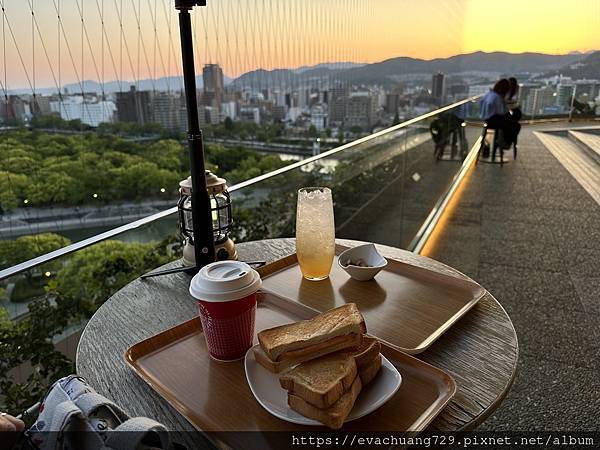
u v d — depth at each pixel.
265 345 0.67
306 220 1.00
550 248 3.02
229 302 0.68
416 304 0.93
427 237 3.29
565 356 1.79
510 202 4.10
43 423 0.52
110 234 1.28
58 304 1.17
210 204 1.04
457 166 4.66
